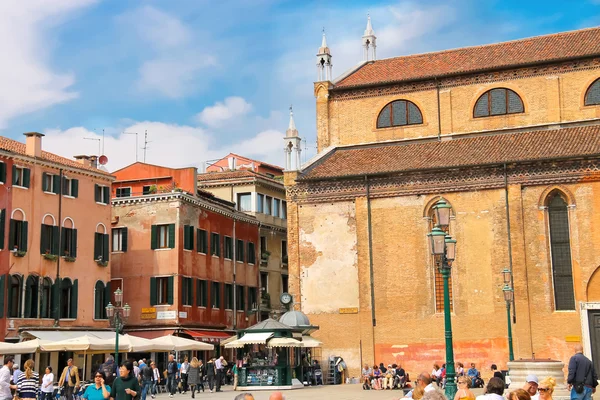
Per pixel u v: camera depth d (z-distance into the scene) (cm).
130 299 6131
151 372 4569
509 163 4812
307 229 5253
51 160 5378
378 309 5000
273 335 4550
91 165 6431
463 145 5278
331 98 5769
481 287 4812
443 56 5900
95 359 5619
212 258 6594
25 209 5131
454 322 4834
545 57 5344
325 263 5181
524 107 5294
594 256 4622
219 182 7644
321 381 4991
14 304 5009
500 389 1616
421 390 1667
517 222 4784
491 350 4738
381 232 5062
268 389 4569
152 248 6125
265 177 7812
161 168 6750
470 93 5438
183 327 6009
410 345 4900
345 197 5181
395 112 5609
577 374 2302
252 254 7350
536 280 4716
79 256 5566
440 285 4931
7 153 4994
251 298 7244
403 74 5744
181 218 6125
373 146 5612
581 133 5025
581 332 4591
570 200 4700
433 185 4984
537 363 2639
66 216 5481
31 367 2917
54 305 5278
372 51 6203
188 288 6159
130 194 6825
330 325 5097
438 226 2641
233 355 6812
